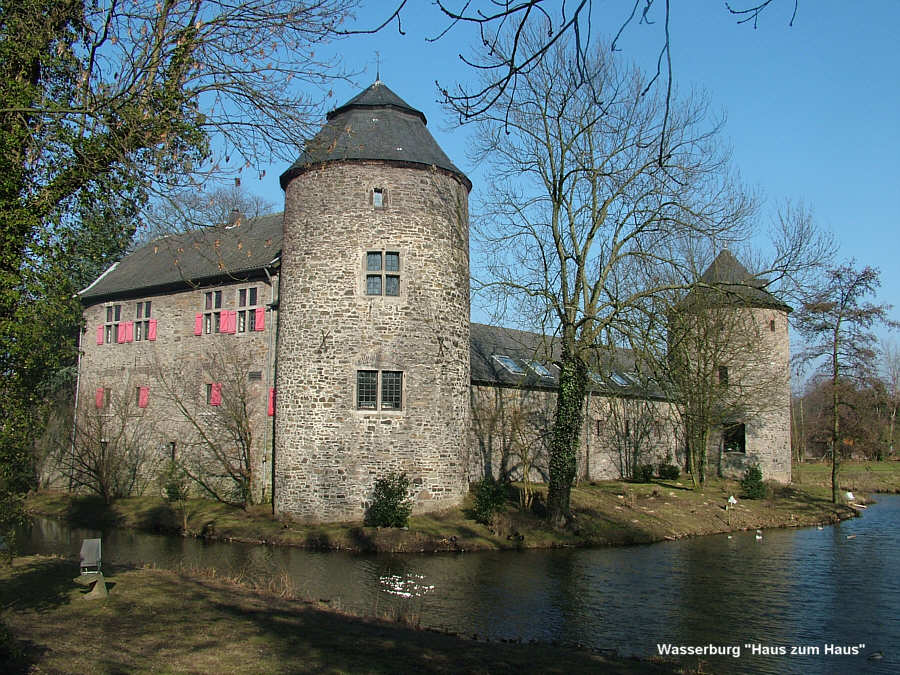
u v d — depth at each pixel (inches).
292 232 827.4
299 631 360.5
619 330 700.0
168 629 354.0
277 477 808.3
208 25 372.5
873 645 415.8
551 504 790.5
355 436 769.6
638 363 730.2
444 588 535.8
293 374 799.1
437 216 824.3
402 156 809.5
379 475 767.7
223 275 975.6
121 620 370.0
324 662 307.0
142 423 1080.8
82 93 363.9
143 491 1059.9
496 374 1099.3
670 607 498.9
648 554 709.9
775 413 1337.4
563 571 608.7
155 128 354.0
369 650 331.9
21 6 343.0
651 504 976.3
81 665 288.5
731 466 1333.7
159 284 1067.3
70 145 338.3
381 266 795.4
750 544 794.2
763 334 1267.2
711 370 1106.7
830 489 1348.4
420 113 876.6
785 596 539.2
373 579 559.2
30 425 311.6
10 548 340.2
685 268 722.8
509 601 501.0
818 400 2149.4
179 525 824.9
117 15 375.2
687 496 1078.4
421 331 797.2
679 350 794.8
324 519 763.4
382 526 723.4
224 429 968.9
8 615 373.4
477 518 772.6
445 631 401.1
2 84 313.1
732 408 1162.6
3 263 293.0
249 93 375.6
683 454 1531.7
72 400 1205.7
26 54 334.0
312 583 538.6
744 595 540.7
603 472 1289.4
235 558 645.9
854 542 819.4
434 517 773.3
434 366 804.0
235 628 360.2
